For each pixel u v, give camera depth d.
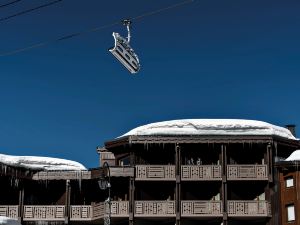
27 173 47.53
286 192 45.12
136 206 45.53
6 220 23.84
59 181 48.03
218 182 46.12
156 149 47.50
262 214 45.06
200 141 46.41
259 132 47.12
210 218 45.62
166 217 45.47
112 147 48.59
